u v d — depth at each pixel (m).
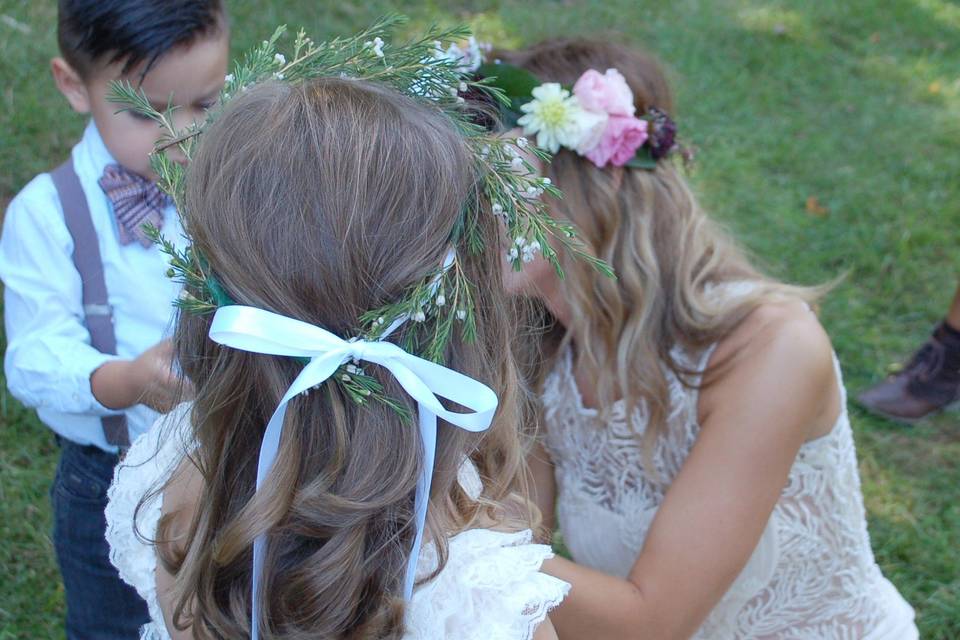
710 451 1.64
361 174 0.99
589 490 1.88
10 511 2.89
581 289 1.67
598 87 1.65
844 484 1.79
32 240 1.86
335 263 0.99
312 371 0.97
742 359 1.64
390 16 1.23
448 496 1.13
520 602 1.09
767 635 1.86
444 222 1.02
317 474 1.04
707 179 4.68
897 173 4.90
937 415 3.57
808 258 4.27
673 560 1.60
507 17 5.64
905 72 5.87
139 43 1.75
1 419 3.17
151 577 1.29
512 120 1.73
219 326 0.99
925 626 2.81
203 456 1.14
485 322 1.12
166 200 1.90
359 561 1.05
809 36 6.08
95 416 1.87
